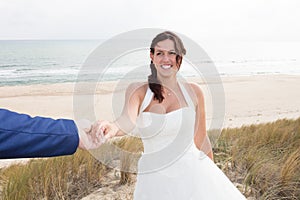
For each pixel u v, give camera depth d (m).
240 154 4.84
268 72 38.31
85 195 3.82
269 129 6.87
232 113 16.47
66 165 4.24
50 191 3.79
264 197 3.61
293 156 4.26
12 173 4.71
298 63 50.28
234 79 29.38
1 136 0.65
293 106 19.19
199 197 2.16
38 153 0.69
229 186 2.32
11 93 20.73
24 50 64.12
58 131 0.70
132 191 3.85
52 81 21.20
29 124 0.68
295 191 3.68
